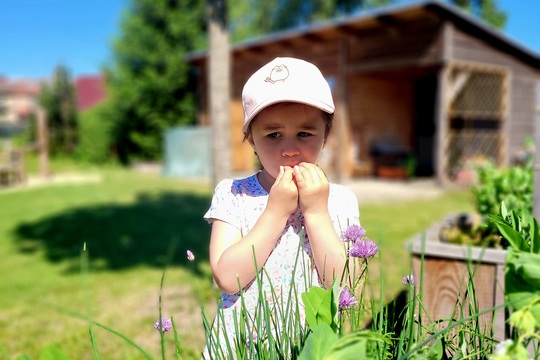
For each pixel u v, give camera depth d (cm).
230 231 135
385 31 1112
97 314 366
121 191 1116
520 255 75
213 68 492
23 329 341
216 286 130
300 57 1315
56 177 1483
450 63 1028
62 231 690
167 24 1834
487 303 211
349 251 102
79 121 2197
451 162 1219
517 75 1226
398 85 1397
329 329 74
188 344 287
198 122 1664
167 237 625
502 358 70
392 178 1284
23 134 2302
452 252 217
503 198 286
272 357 97
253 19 2775
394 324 112
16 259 545
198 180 1354
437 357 96
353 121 1269
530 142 652
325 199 119
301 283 131
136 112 1888
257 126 124
